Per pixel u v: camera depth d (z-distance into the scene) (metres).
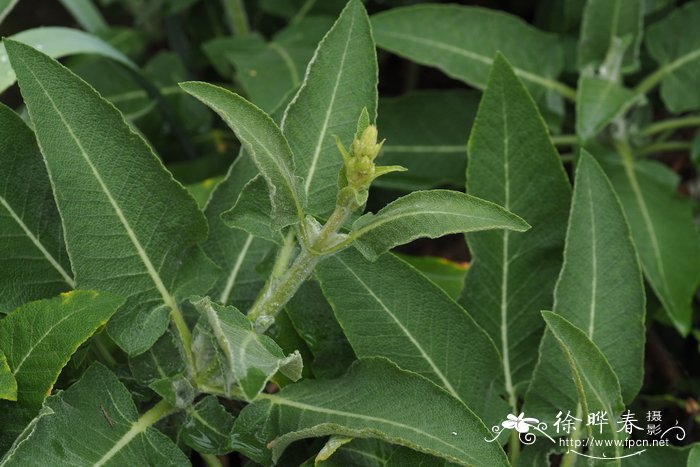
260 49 1.25
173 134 1.30
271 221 0.89
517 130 1.00
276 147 0.87
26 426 0.89
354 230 0.88
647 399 1.16
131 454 0.90
